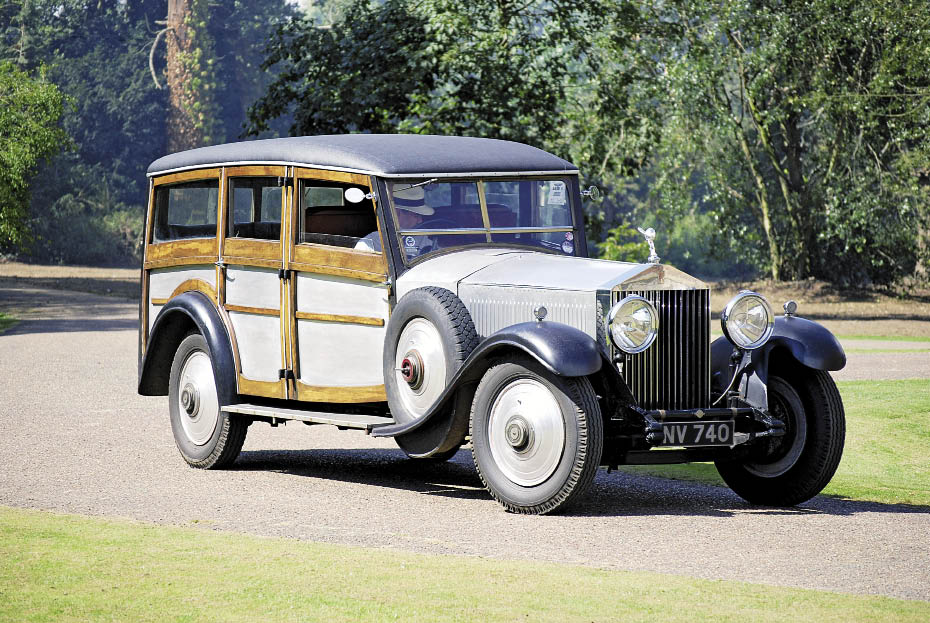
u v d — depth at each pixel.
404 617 5.18
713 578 6.11
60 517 7.65
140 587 5.71
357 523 7.63
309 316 9.63
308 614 5.23
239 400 10.19
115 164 80.38
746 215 49.62
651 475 10.33
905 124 38.28
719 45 37.97
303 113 29.88
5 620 5.13
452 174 9.32
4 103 45.59
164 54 82.38
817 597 5.63
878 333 31.12
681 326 8.24
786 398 8.72
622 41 32.31
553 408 7.82
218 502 8.45
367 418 9.07
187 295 10.65
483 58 29.66
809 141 47.19
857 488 9.84
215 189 10.54
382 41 29.75
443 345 8.35
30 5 80.25
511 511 8.09
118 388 17.00
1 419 13.43
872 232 41.12
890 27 36.69
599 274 8.24
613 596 5.57
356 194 9.00
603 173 32.88
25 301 43.84
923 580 6.16
